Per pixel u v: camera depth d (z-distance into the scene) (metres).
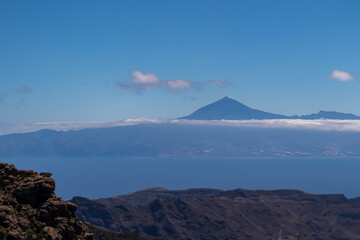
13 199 75.00
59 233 73.06
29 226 72.12
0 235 68.50
